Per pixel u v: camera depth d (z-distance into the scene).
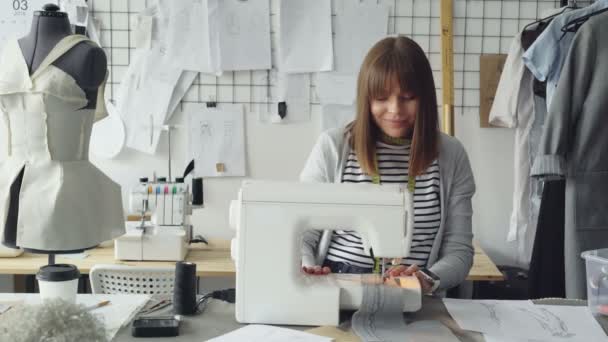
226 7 3.12
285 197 1.46
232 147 3.21
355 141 1.88
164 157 3.22
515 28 3.14
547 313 1.54
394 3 3.14
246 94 3.19
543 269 2.54
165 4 3.13
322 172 1.91
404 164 1.89
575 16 2.61
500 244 3.24
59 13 2.09
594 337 1.39
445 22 3.02
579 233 2.37
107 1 3.13
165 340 1.34
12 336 1.16
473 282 2.98
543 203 2.52
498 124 3.07
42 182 2.06
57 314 1.21
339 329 1.44
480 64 3.14
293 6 3.12
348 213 1.47
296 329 1.44
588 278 1.55
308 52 3.15
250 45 3.14
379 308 1.48
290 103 3.18
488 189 3.21
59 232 2.04
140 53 3.15
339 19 3.14
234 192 3.24
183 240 2.67
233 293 1.63
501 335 1.39
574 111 2.37
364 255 1.87
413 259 1.90
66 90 2.02
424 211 1.88
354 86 3.16
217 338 1.35
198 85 3.19
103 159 3.22
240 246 1.46
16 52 2.07
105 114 2.23
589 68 2.34
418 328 1.42
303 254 1.82
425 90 1.79
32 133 2.05
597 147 2.35
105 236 2.16
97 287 2.14
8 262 2.58
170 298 1.62
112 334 1.36
